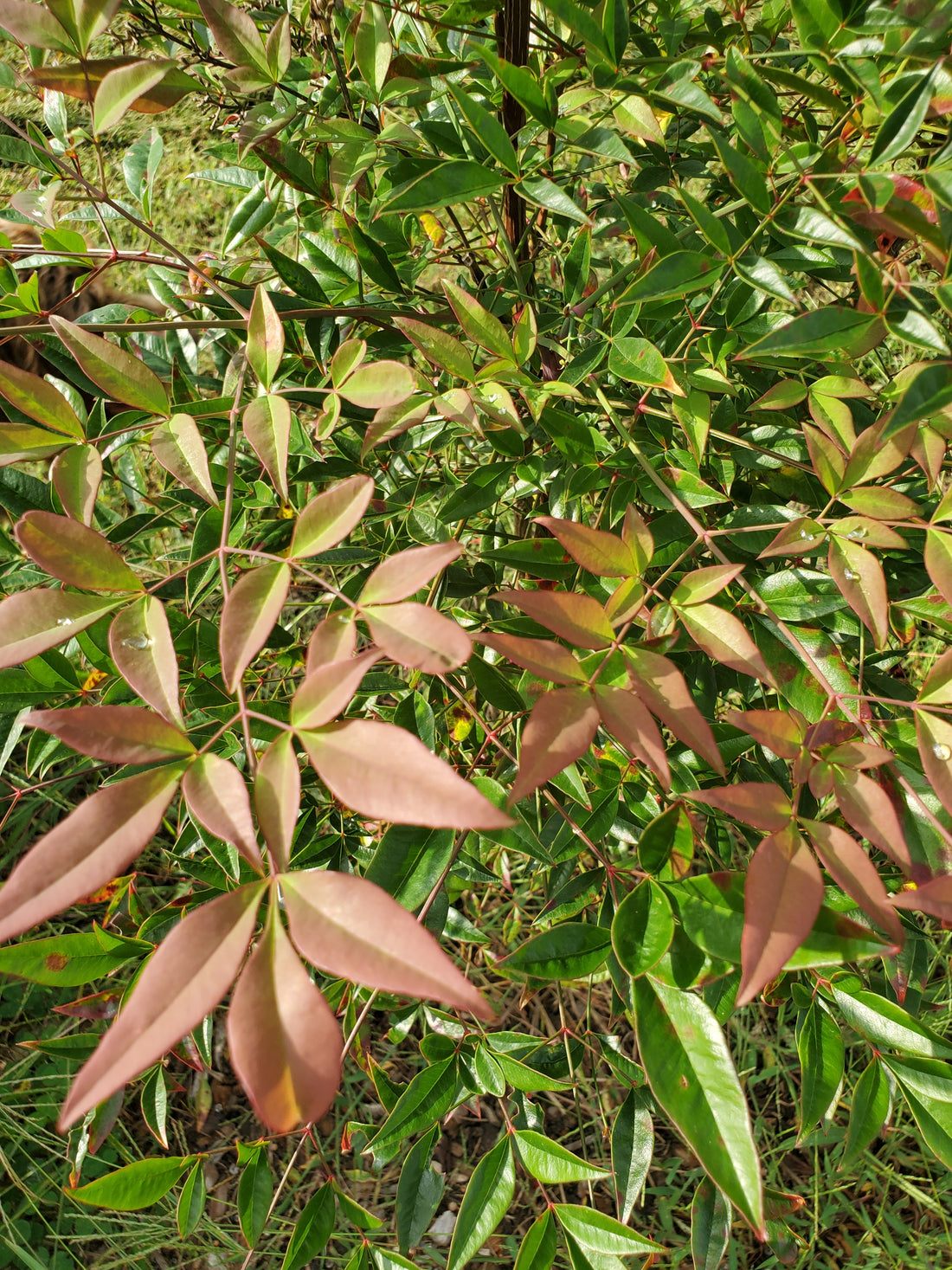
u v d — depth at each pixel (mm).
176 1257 941
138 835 275
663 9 569
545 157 540
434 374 630
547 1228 443
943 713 332
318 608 1123
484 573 599
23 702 542
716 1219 452
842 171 434
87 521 375
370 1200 958
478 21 517
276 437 378
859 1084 419
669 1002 318
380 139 521
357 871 618
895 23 376
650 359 478
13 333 533
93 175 1312
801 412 589
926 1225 919
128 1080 234
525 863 997
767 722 330
